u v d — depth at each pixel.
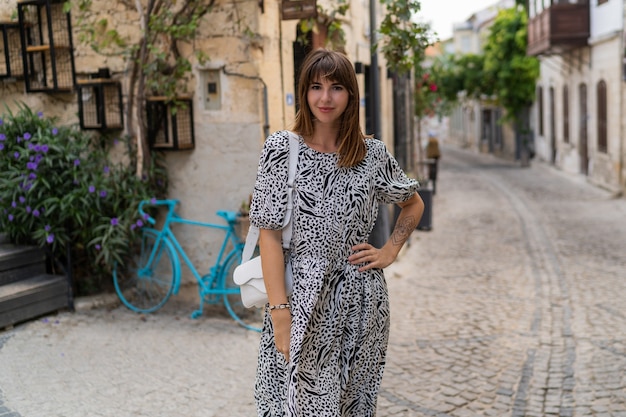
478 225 12.84
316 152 2.61
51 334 5.49
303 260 2.63
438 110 27.34
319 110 2.56
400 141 12.01
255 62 5.97
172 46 6.14
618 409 4.38
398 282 8.26
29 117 6.21
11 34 6.71
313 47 7.00
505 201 16.59
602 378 4.93
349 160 2.61
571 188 19.22
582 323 6.39
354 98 2.60
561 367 5.19
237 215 6.01
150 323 5.89
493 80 29.19
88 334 5.54
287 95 6.46
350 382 2.76
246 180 6.14
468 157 36.66
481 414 4.34
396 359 5.40
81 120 6.38
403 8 6.60
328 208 2.60
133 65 6.30
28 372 4.71
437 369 5.17
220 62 6.08
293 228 2.62
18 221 5.99
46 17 6.61
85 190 5.91
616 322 6.38
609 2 18.00
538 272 8.77
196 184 6.33
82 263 6.46
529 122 30.42
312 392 2.68
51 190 6.00
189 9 6.05
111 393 4.42
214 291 5.98
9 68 6.61
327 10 7.02
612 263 9.19
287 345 2.62
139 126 6.25
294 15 6.03
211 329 5.79
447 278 8.48
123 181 6.17
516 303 7.21
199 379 4.70
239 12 5.96
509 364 5.28
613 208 14.92
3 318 5.50
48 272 6.37
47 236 5.80
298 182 2.59
